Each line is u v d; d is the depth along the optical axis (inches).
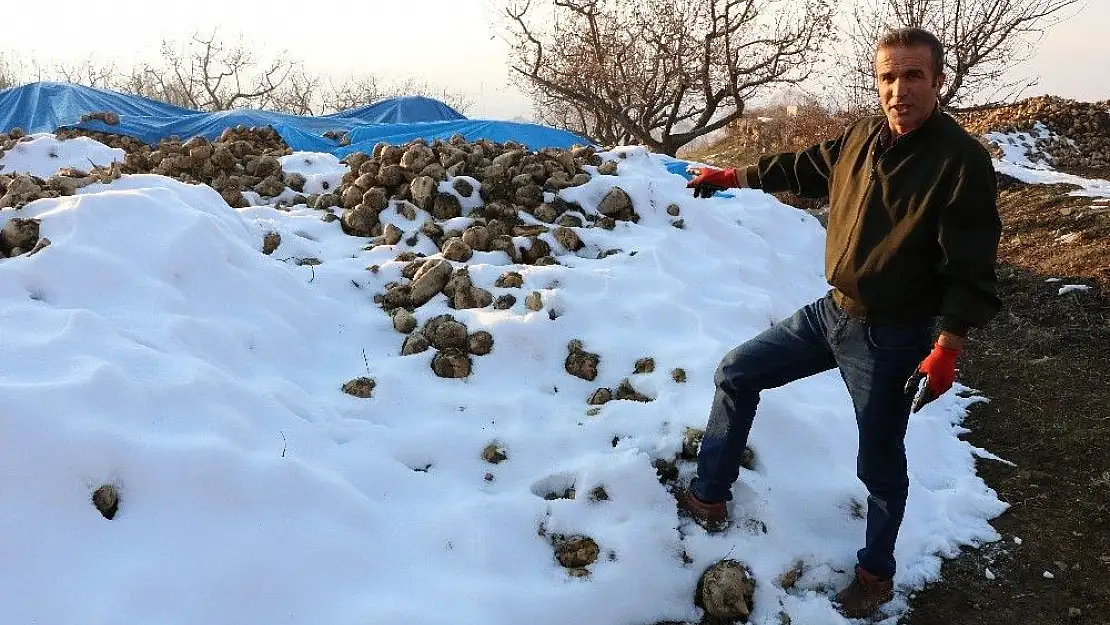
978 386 184.2
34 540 88.3
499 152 243.8
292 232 199.3
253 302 149.1
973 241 85.0
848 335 97.8
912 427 152.4
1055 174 448.8
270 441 114.1
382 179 214.4
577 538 111.0
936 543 124.1
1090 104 633.6
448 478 122.0
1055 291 233.3
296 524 101.5
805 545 117.7
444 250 183.6
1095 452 150.2
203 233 149.5
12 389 96.7
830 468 131.3
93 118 393.1
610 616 103.1
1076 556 123.3
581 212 217.9
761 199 272.4
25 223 142.1
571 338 156.5
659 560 109.8
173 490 98.3
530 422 134.7
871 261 92.6
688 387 138.6
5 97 478.9
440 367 145.8
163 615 87.4
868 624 108.7
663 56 703.7
